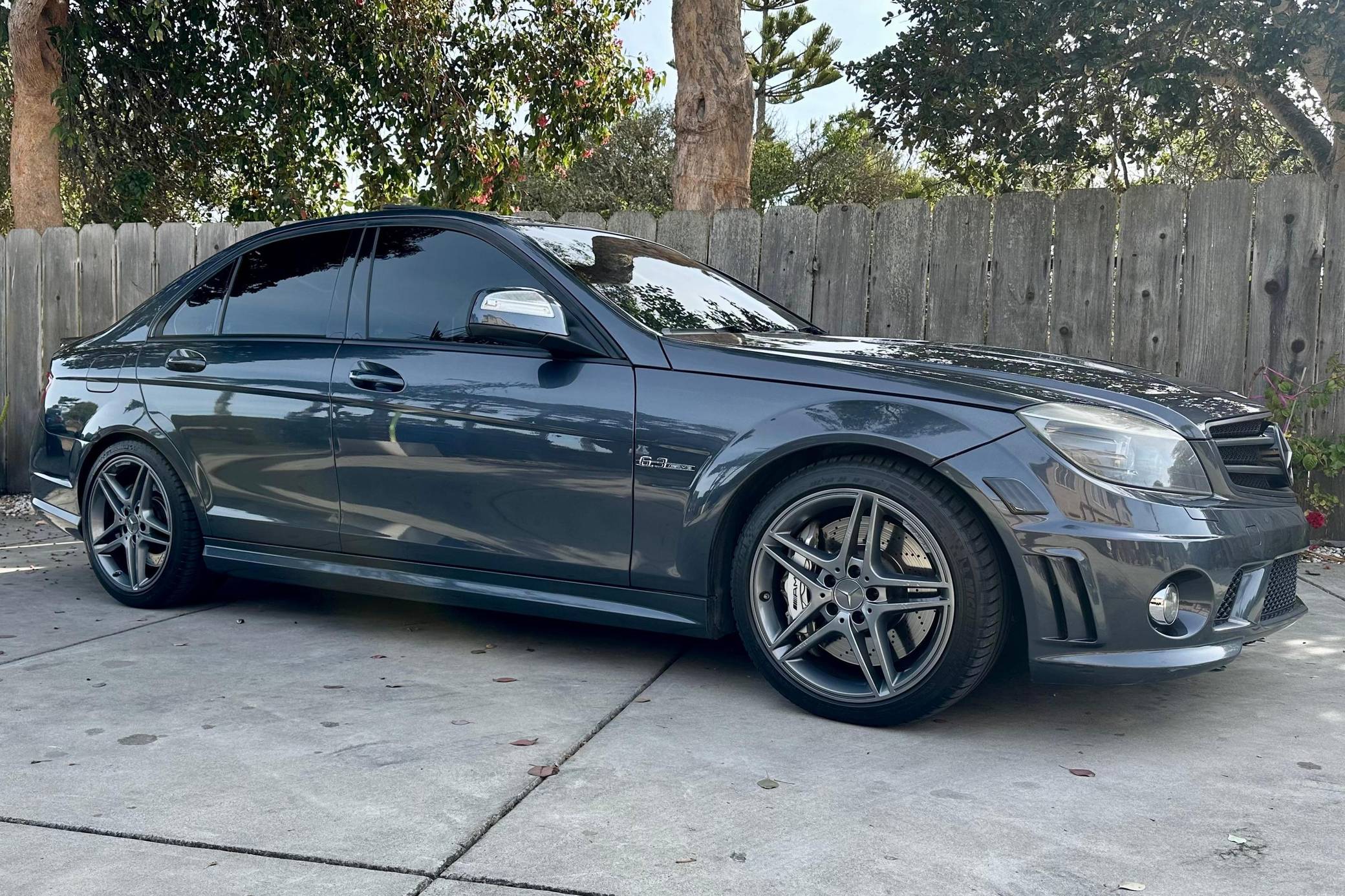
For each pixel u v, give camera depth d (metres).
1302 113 10.98
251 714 2.96
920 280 5.68
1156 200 5.35
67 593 4.58
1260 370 5.25
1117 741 2.84
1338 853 2.15
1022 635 3.29
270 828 2.21
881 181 29.97
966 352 3.29
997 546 2.78
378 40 10.83
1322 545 5.47
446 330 3.59
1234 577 2.80
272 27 10.59
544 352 3.39
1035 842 2.19
